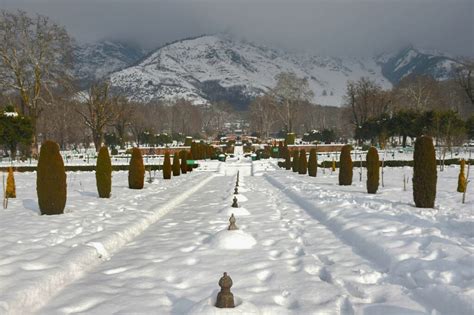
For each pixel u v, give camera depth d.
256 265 7.53
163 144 90.44
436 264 6.68
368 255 8.12
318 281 6.58
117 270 7.37
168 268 7.40
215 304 5.22
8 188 18.00
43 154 12.73
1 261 7.09
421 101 75.88
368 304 5.62
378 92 77.19
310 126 136.50
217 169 43.06
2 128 45.19
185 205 16.77
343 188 20.55
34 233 9.68
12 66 46.69
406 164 39.66
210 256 8.21
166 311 5.48
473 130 58.06
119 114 57.75
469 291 5.39
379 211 12.15
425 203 13.05
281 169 42.56
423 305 5.52
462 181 18.05
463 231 9.34
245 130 150.50
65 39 49.38
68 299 5.89
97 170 17.34
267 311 5.39
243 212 13.81
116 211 13.40
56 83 49.22
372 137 71.81
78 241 8.78
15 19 46.47
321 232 10.49
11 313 5.16
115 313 5.41
